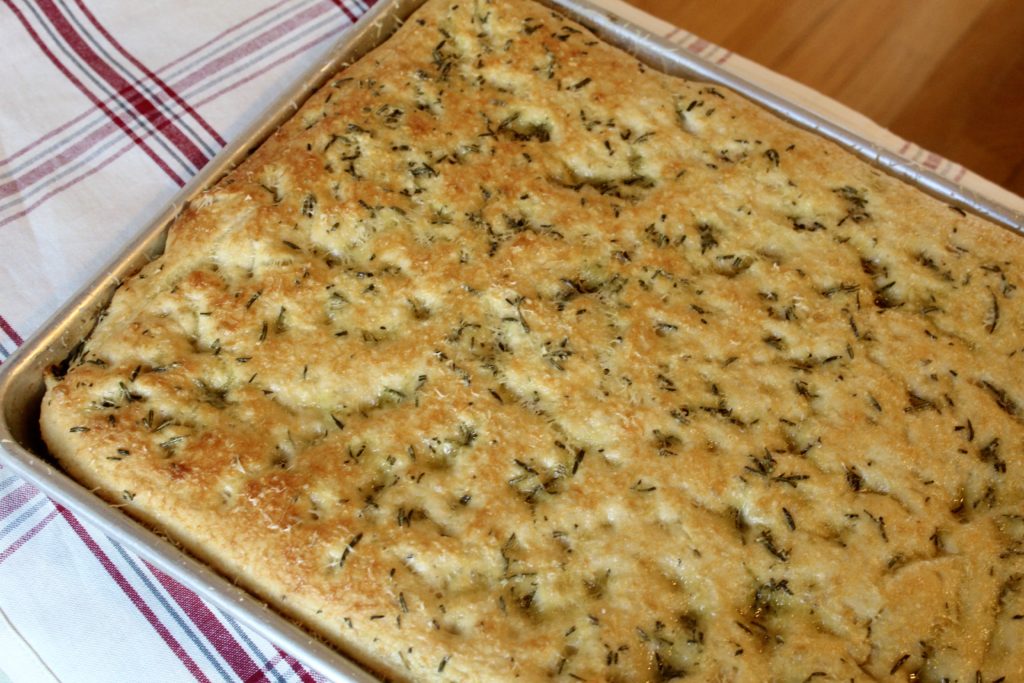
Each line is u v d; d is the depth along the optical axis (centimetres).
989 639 66
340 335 72
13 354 72
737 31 95
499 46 82
